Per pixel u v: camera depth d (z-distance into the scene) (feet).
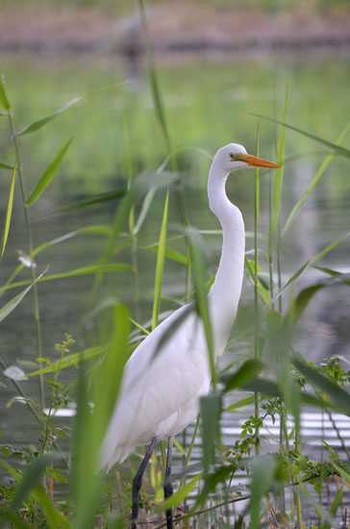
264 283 32.37
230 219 32.01
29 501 28.30
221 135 101.09
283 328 19.80
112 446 29.66
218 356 32.37
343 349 46.19
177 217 70.44
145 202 33.24
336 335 48.37
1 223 72.79
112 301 19.65
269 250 31.94
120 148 101.35
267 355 19.66
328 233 65.77
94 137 108.17
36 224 72.49
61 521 23.20
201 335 31.14
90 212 76.23
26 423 38.19
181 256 32.60
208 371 31.68
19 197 81.41
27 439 36.37
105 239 68.18
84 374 19.69
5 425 37.78
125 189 26.13
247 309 26.00
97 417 18.99
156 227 69.26
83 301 55.06
